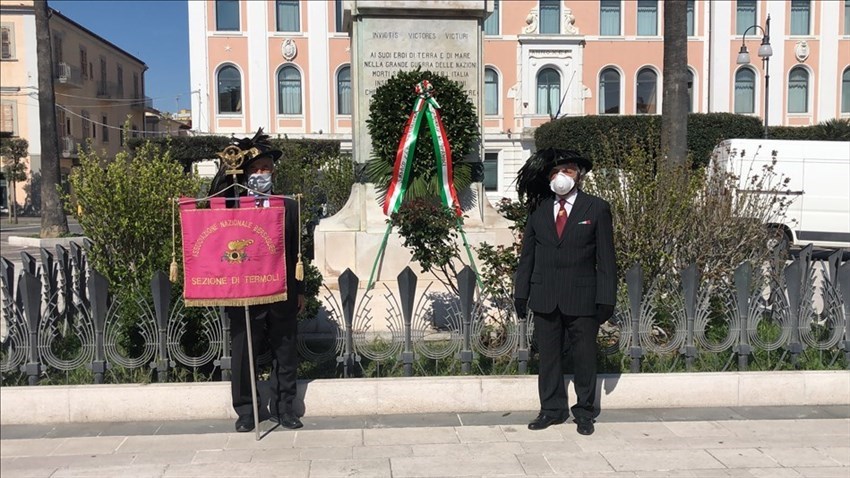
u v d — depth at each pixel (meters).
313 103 35.56
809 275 6.00
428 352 5.39
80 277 6.23
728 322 5.62
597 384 5.25
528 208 5.11
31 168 40.81
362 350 5.37
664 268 6.23
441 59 8.55
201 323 5.26
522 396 5.23
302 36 35.34
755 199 6.68
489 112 36.31
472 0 8.45
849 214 16.00
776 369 5.57
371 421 5.05
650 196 6.30
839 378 5.35
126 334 5.30
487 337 5.43
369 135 8.54
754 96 36.44
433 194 8.22
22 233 26.27
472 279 5.30
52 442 4.65
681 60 9.70
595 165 6.65
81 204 6.37
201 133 34.91
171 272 4.61
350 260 8.47
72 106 44.00
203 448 4.56
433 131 8.10
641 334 5.43
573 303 4.73
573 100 36.22
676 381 5.29
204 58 34.81
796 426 4.93
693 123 29.09
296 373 5.02
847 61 36.72
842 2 36.38
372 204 8.52
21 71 40.22
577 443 4.64
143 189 6.35
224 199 4.66
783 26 36.12
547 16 36.22
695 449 4.54
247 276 4.59
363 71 8.50
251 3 34.88
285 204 4.85
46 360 5.16
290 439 4.71
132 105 54.47
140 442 4.66
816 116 36.69
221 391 5.07
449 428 4.91
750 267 5.46
